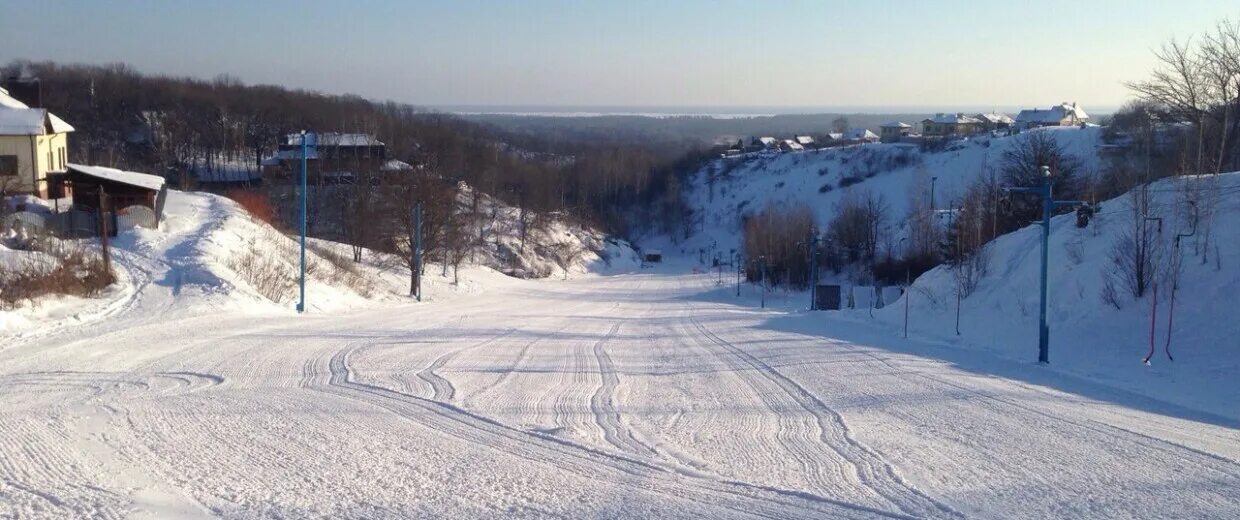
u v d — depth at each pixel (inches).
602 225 4375.0
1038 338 776.9
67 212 1300.4
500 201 3651.6
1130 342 692.1
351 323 963.3
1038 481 288.5
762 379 551.2
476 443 336.2
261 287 1152.8
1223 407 454.0
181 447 317.4
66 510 236.1
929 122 5521.7
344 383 490.9
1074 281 863.7
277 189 2721.5
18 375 509.0
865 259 2613.2
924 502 261.6
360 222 2075.5
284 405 414.6
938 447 342.0
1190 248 788.0
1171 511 255.3
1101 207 1034.7
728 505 255.1
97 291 965.2
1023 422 399.2
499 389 483.5
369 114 4448.8
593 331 984.3
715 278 3233.3
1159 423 399.9
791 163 4771.2
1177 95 1305.4
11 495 249.3
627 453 322.0
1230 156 1237.7
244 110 4005.9
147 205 1396.4
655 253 4106.8
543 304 1732.3
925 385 520.4
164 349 638.5
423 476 282.7
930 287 1210.0
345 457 307.6
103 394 443.5
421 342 754.8
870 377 558.9
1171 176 1140.5
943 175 3735.2
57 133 1659.7
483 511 244.2
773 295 2484.0
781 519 243.0
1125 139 2477.9
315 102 4608.8
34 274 895.7
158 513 235.1
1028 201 1574.8
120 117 3703.3
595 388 501.0
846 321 1194.6
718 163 5231.3
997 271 1073.5
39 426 348.5
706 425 386.0
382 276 1863.9
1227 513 253.4
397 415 393.4
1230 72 1246.3
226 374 522.3
